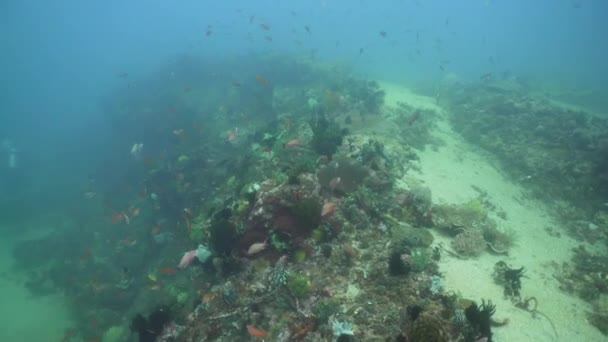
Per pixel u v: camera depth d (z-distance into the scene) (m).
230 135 14.76
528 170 14.15
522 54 54.56
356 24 79.50
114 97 33.97
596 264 8.70
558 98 26.55
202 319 6.10
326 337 5.07
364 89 18.45
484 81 22.53
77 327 13.28
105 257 16.34
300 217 6.71
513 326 6.09
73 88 73.06
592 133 14.41
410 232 7.42
